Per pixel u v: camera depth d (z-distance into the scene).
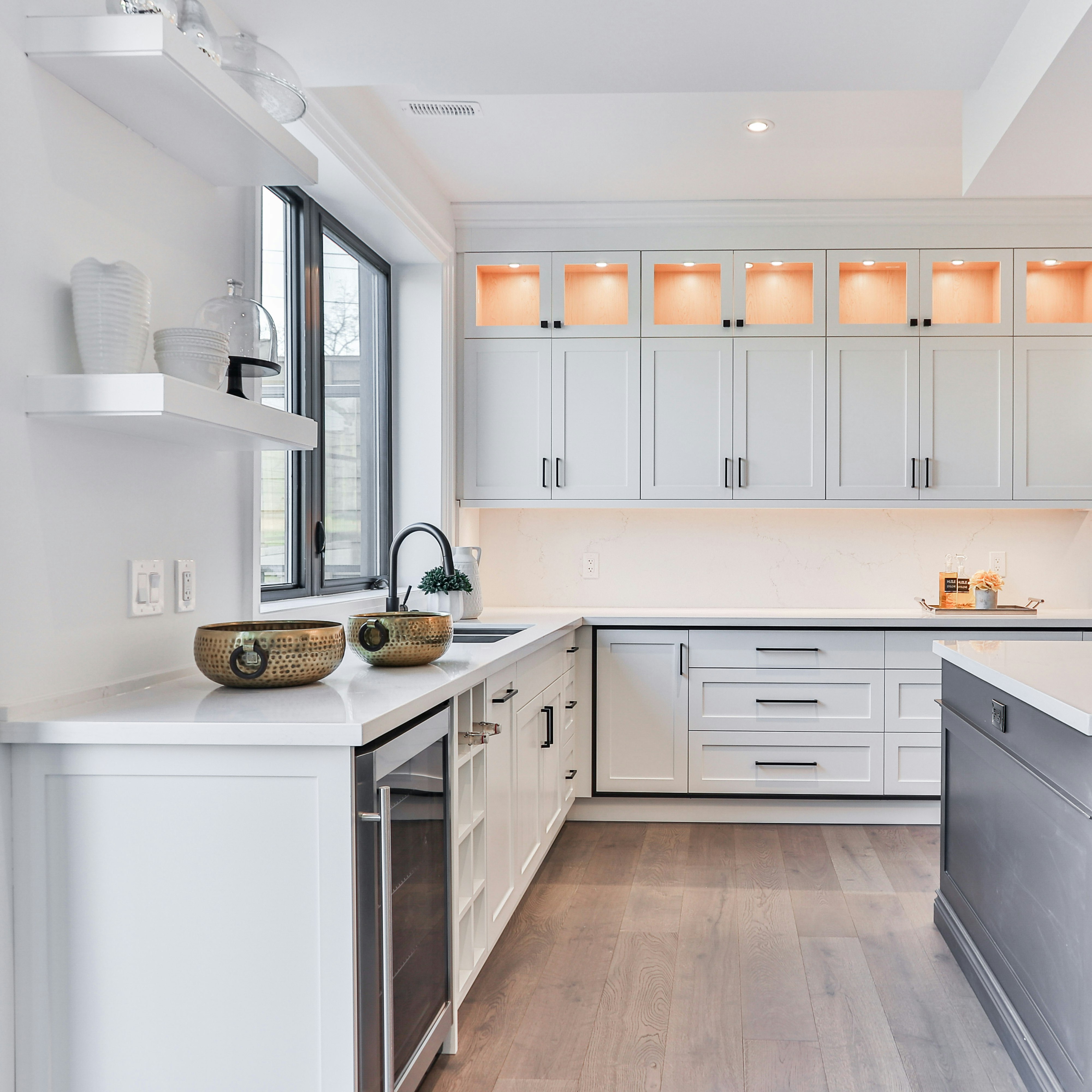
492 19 1.91
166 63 1.41
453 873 1.92
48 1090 1.41
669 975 2.34
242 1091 1.38
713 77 2.19
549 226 3.91
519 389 3.94
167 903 1.39
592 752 3.72
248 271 2.11
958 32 2.00
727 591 4.23
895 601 4.18
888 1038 2.03
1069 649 2.53
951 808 2.58
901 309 4.04
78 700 1.54
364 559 3.59
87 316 1.46
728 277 3.88
